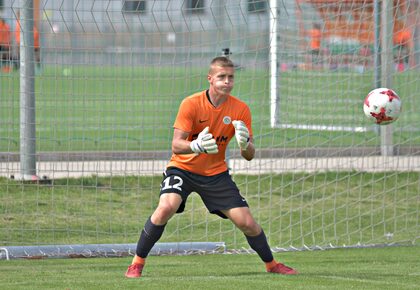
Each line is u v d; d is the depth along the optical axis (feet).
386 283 73.72
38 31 122.52
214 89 75.66
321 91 157.69
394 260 93.71
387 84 132.36
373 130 148.56
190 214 119.96
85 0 169.17
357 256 97.55
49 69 150.20
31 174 121.90
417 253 100.22
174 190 76.07
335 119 150.41
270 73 149.28
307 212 126.00
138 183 122.83
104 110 158.81
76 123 158.10
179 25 193.98
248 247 105.60
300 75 160.56
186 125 75.46
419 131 157.38
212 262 92.63
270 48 138.41
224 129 76.69
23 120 120.67
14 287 71.36
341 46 159.02
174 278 75.97
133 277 76.74
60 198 121.08
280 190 134.51
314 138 146.30
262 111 152.56
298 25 168.45
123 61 163.02
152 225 76.18
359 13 151.02
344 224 120.67
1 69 123.44
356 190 136.87
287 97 150.30
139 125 161.58
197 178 76.54
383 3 130.00
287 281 73.77
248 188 133.90
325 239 112.06
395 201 125.08
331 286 71.36
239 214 76.79
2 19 119.14
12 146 135.85
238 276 77.82
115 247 97.66
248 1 152.97
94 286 71.15
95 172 118.73
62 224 111.65
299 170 142.00
